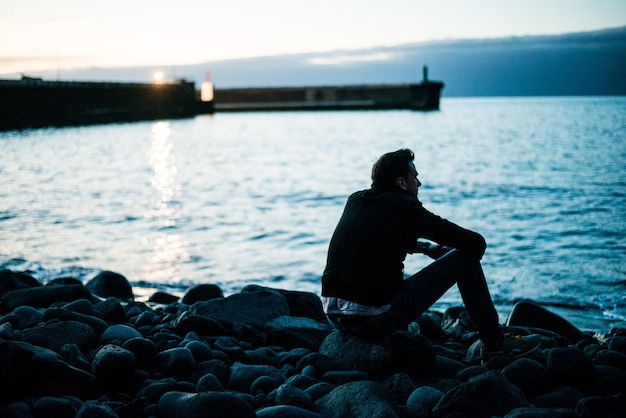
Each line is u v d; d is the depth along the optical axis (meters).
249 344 4.53
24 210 19.88
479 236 3.64
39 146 55.81
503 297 8.94
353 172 34.66
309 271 11.12
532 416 2.96
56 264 11.84
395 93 158.75
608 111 150.62
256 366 3.87
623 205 19.31
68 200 22.58
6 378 3.31
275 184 28.58
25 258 12.42
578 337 5.59
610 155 40.34
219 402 3.04
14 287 6.85
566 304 8.52
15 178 30.67
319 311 5.29
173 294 9.34
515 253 12.20
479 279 3.80
